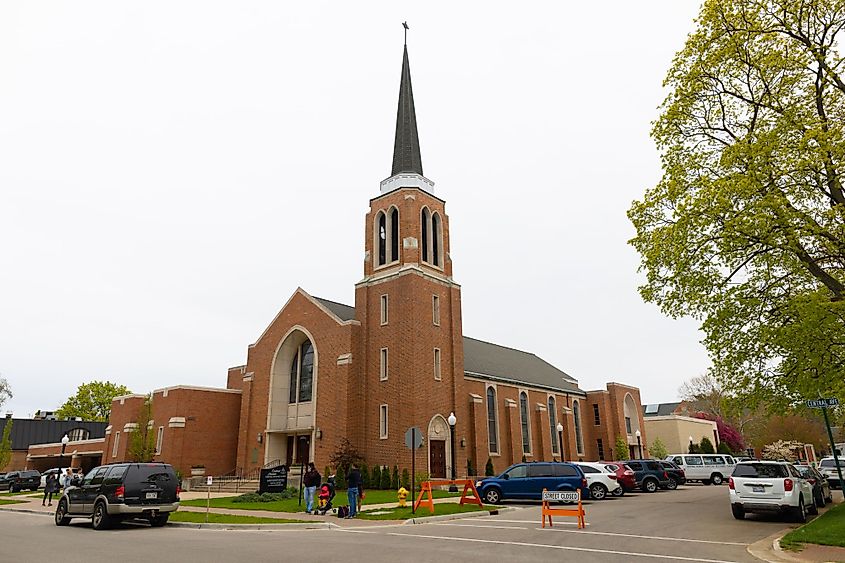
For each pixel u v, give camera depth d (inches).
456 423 1439.5
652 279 836.6
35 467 2207.2
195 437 1589.6
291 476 1398.9
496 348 2116.1
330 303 1640.0
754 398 817.5
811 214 701.3
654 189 841.5
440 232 1621.6
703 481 1626.5
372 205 1636.3
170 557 469.1
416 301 1428.4
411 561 442.6
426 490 839.1
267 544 545.6
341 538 591.2
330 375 1464.1
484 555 470.3
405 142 1656.0
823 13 740.0
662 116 861.2
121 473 729.6
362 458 1354.6
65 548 528.7
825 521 635.5
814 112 740.7
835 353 677.9
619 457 2075.5
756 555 476.4
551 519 695.7
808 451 2746.1
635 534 603.5
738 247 719.7
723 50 780.6
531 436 1813.5
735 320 762.8
